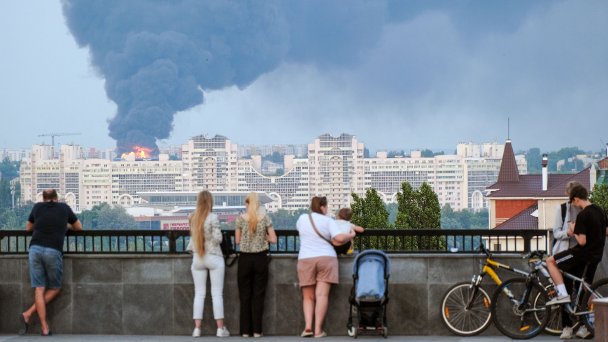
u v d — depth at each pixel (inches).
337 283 732.7
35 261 749.3
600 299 619.5
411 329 743.1
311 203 738.8
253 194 740.0
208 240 735.1
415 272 744.3
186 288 761.6
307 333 732.0
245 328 738.8
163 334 762.8
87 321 767.7
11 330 775.7
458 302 729.0
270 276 753.6
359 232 749.3
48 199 762.2
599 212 693.9
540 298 708.0
